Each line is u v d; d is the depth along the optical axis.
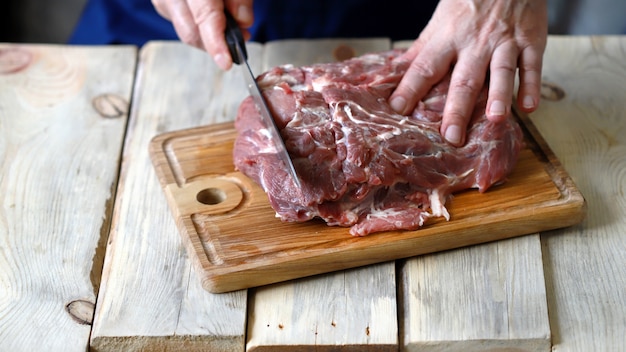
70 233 1.27
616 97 1.44
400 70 1.32
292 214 1.22
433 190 1.25
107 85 1.48
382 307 1.18
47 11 2.21
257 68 1.50
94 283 1.22
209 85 1.48
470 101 1.28
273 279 1.20
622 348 1.15
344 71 1.32
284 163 1.23
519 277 1.20
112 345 1.17
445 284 1.20
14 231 1.27
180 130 1.37
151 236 1.26
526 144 1.34
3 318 1.18
